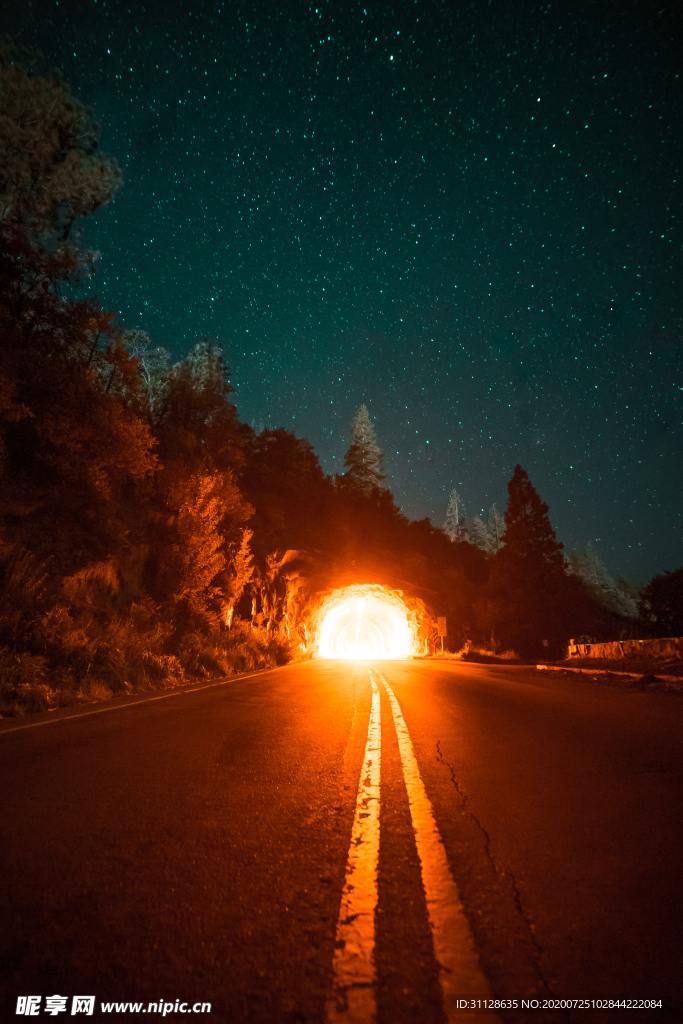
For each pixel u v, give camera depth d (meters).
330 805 3.94
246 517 30.14
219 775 4.81
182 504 23.70
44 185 17.83
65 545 17.72
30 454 17.28
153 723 7.91
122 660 14.59
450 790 4.34
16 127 16.88
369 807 3.89
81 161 17.78
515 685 14.59
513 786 4.44
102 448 17.97
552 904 2.46
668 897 2.53
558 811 3.78
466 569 68.75
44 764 5.24
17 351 16.11
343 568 49.34
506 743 6.24
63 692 10.94
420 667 26.81
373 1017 1.71
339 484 76.75
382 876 2.74
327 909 2.41
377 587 52.03
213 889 2.60
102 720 8.24
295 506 52.22
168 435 28.14
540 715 8.51
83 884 2.65
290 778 4.71
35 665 11.46
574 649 22.66
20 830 3.40
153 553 23.17
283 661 32.31
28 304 17.19
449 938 2.17
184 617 23.59
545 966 1.99
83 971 1.96
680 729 7.04
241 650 25.73
